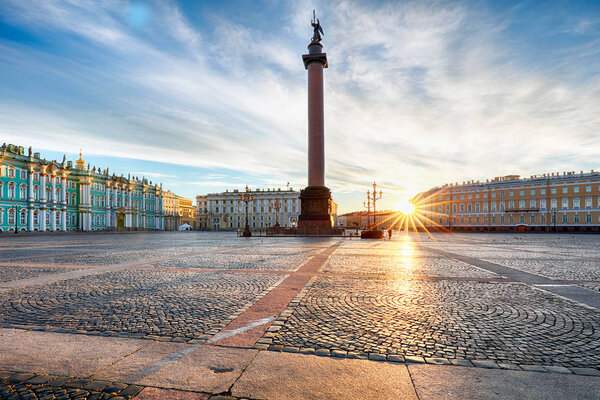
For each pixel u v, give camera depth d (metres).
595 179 75.19
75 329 5.94
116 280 10.58
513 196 86.31
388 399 3.71
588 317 6.77
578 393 3.85
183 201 156.62
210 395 3.79
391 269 13.15
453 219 96.75
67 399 3.71
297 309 7.25
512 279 11.05
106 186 88.25
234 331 5.84
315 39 47.06
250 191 126.50
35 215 69.75
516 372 4.37
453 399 3.72
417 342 5.38
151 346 5.17
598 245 29.70
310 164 46.47
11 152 65.62
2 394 3.80
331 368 4.45
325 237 42.84
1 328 5.99
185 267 13.61
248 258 17.03
